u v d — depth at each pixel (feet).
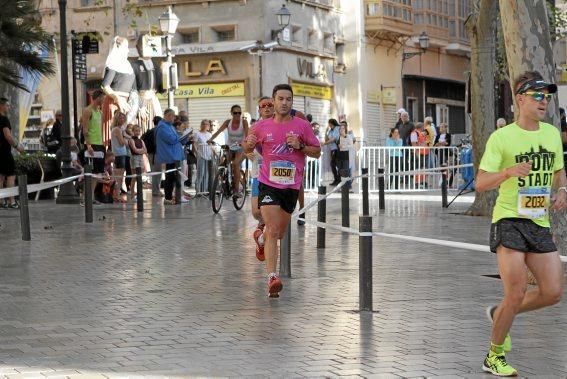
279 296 38.58
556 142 26.61
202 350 29.37
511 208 26.50
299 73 152.87
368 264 35.35
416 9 181.68
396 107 177.78
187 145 102.53
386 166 110.11
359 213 78.79
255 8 146.82
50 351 29.30
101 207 83.15
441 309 35.81
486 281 42.19
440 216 75.77
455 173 113.09
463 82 198.90
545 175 26.45
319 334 31.60
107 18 153.69
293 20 152.35
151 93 114.73
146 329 32.40
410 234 61.98
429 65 187.83
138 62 114.52
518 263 26.35
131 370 26.99
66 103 86.17
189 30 150.20
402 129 120.26
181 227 65.62
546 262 26.53
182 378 26.13
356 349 29.53
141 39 115.55
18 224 66.90
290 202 38.70
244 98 146.10
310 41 157.79
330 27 162.50
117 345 30.09
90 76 154.61
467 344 30.17
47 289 40.24
